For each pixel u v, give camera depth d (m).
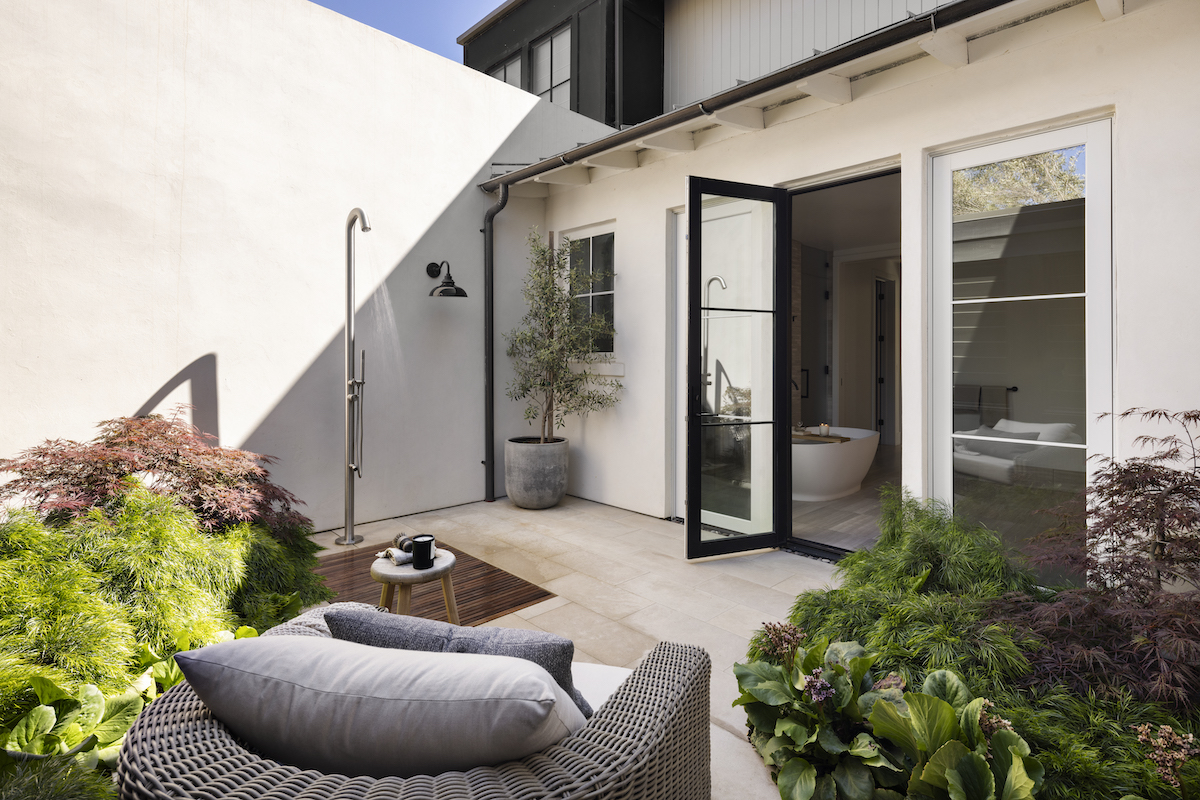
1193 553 2.08
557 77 6.93
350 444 4.09
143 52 3.51
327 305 4.29
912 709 1.55
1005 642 1.96
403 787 0.86
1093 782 1.54
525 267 5.44
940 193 3.25
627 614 3.00
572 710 1.05
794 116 3.72
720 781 1.84
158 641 1.99
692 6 6.39
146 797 0.82
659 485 4.68
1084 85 2.74
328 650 1.02
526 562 3.74
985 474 3.13
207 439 3.80
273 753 0.98
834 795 1.62
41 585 1.88
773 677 1.87
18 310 3.18
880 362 8.45
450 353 4.97
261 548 2.65
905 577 2.54
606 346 5.12
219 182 3.80
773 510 4.02
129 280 3.50
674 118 3.66
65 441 2.85
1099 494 2.38
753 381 3.94
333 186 4.29
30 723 1.42
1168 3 2.54
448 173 4.90
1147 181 2.61
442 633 1.18
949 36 2.91
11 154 3.14
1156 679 1.77
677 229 4.59
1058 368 2.91
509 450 4.90
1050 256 2.92
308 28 4.15
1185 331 2.54
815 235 6.78
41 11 3.20
